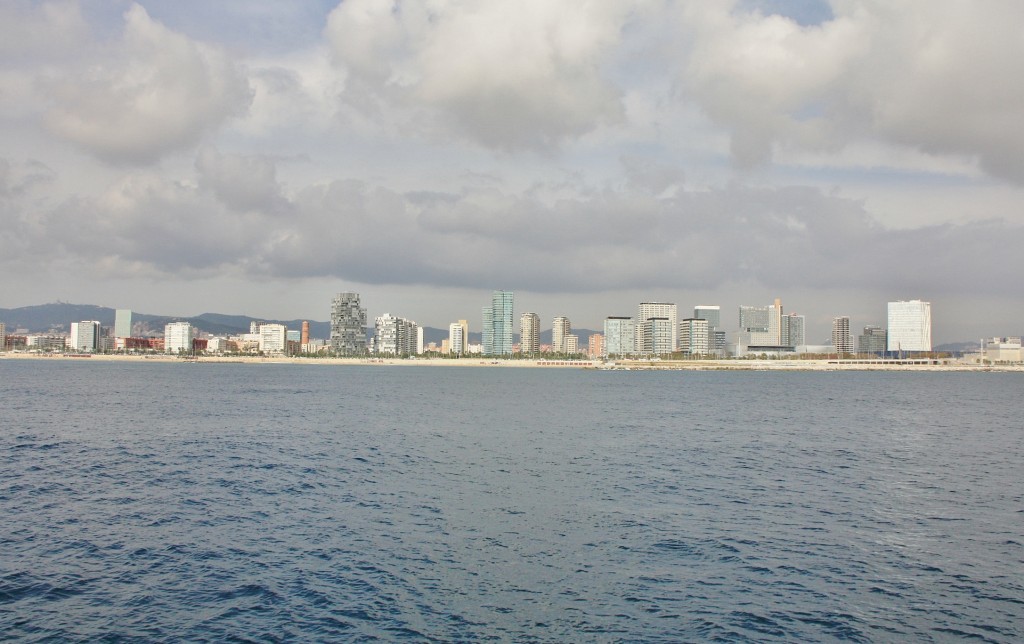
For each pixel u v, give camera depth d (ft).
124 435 334.65
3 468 239.91
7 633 108.17
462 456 277.85
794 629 112.88
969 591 129.08
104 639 106.93
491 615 117.08
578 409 532.32
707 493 209.15
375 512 181.78
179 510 181.78
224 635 108.88
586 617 116.57
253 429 364.58
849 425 424.87
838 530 168.45
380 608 119.14
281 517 175.52
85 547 149.38
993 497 207.41
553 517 178.60
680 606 121.39
